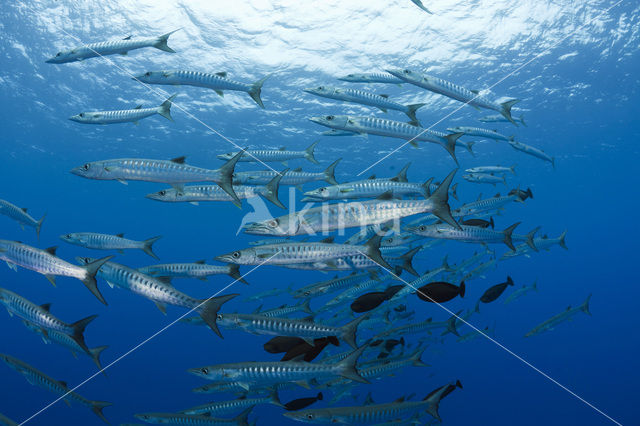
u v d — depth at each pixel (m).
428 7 20.88
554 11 21.16
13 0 21.30
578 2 20.64
